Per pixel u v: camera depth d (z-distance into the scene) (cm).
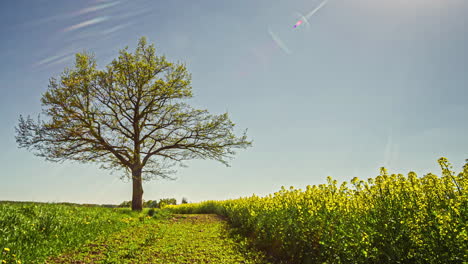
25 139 1471
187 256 664
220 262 611
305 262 503
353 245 391
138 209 1589
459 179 360
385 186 449
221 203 1847
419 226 334
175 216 1559
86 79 1574
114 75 1633
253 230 868
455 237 295
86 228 873
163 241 827
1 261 514
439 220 310
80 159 1565
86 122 1550
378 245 369
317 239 500
